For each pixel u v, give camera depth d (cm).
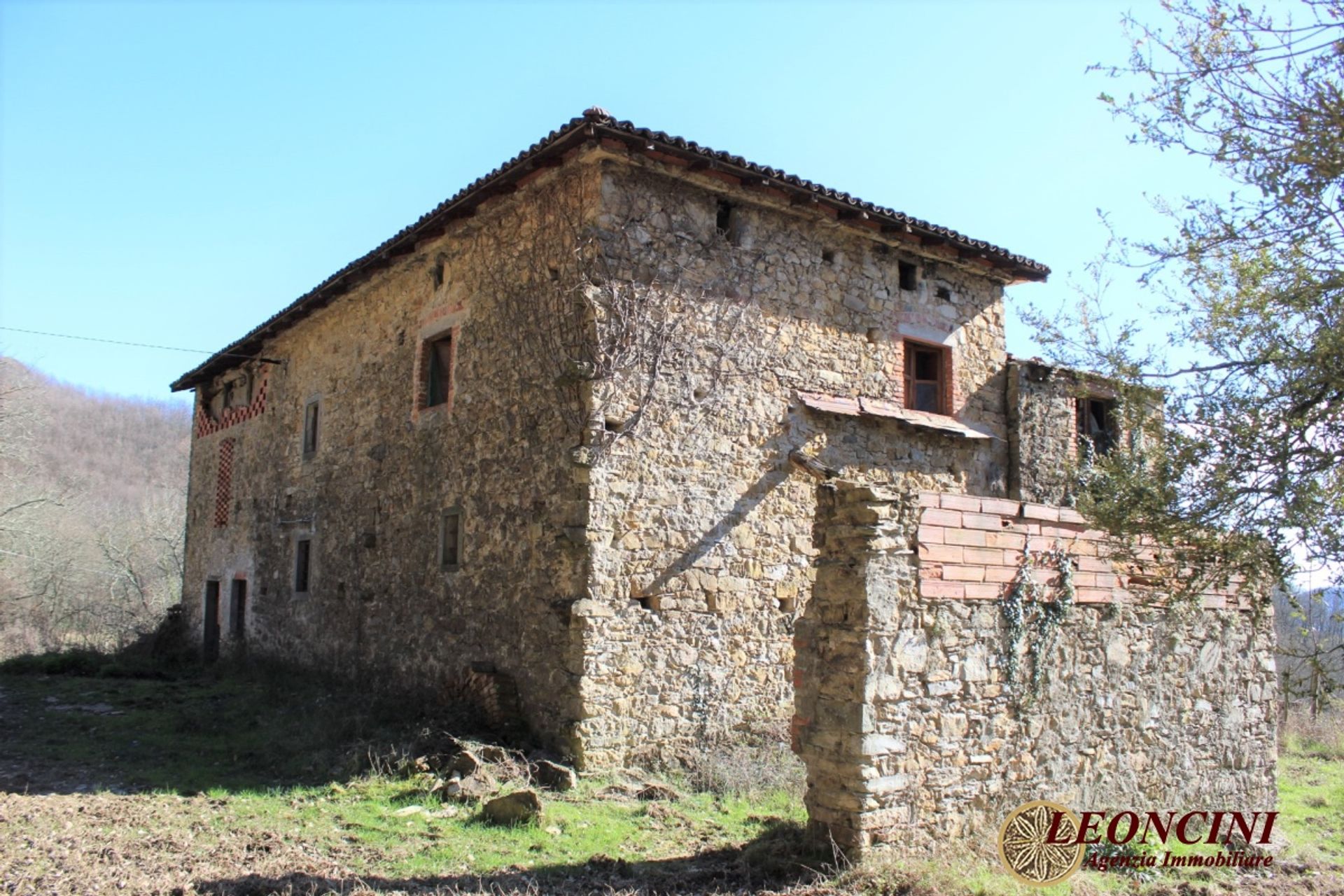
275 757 976
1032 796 678
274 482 1730
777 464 1080
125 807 786
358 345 1474
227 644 1834
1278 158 495
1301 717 1508
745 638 1029
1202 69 516
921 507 636
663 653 963
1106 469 565
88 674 1792
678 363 1016
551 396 1005
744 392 1066
